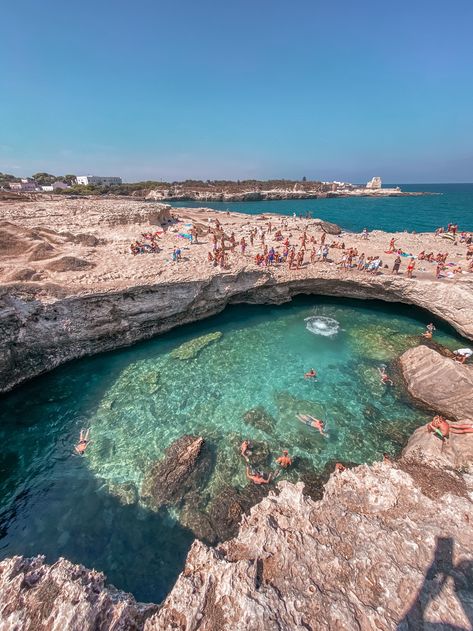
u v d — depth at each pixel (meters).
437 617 7.02
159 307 23.09
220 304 26.95
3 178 159.62
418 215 89.75
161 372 19.86
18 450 14.73
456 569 7.98
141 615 7.80
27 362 18.80
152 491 12.74
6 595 7.31
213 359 21.17
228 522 11.67
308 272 28.95
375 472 11.21
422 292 26.11
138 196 156.50
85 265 24.36
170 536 11.34
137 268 25.06
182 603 7.39
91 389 18.39
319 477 13.46
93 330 20.86
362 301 30.05
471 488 10.60
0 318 17.31
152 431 15.64
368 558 8.25
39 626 6.70
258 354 21.78
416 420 16.47
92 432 15.62
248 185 194.50
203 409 17.00
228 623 6.95
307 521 9.41
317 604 7.27
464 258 33.22
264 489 12.89
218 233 40.66
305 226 50.97
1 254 23.75
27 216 40.53
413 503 9.91
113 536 11.38
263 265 29.20
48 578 7.80
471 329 22.92
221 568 8.04
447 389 16.95
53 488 13.04
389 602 7.34
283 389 18.50
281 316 27.22
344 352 22.11
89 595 7.49
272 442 15.05
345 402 17.59
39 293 18.86
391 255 34.59
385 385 18.88
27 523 11.80
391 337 23.97
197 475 13.27
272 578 7.94
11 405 17.17
